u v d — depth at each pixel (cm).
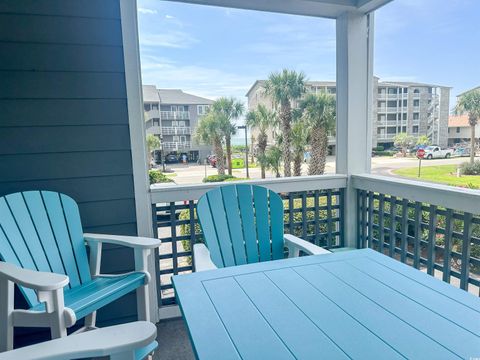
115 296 164
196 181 252
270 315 96
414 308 98
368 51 263
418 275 122
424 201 205
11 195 171
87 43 198
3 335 138
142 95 213
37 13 189
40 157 196
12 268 138
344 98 264
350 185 268
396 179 230
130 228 216
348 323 90
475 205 173
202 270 140
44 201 181
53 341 79
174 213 230
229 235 180
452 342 81
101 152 206
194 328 90
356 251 151
